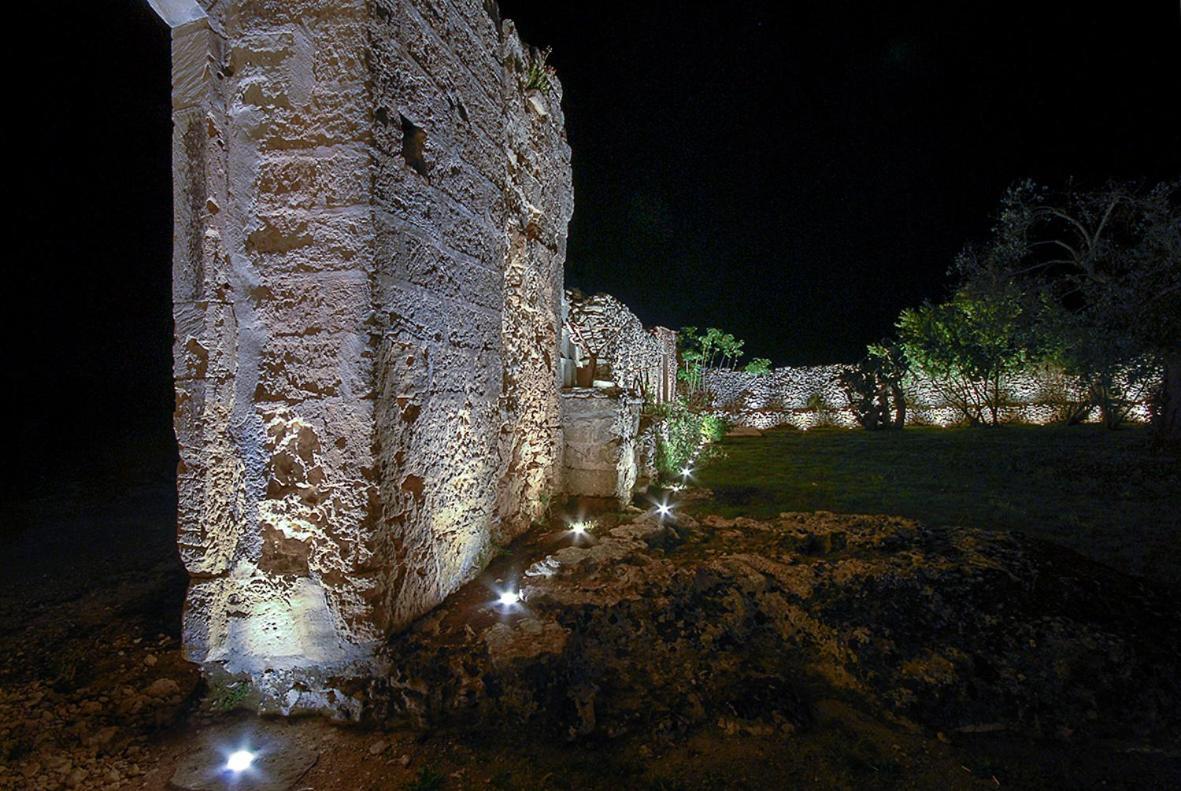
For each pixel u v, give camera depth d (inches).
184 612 124.5
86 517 270.5
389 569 124.9
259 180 122.3
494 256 176.6
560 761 108.3
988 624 141.6
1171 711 119.3
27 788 101.7
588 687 121.5
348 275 118.8
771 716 118.4
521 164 209.0
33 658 144.5
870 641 139.6
